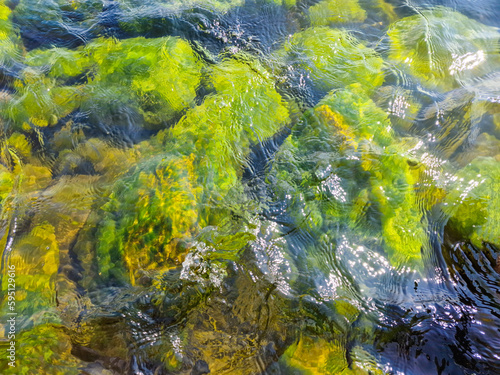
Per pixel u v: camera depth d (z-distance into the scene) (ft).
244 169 3.92
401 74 4.29
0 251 3.67
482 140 3.86
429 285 3.42
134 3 4.99
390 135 3.95
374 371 3.20
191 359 3.31
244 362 3.30
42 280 3.57
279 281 3.48
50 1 5.02
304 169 3.86
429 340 3.26
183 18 4.76
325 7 4.85
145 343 3.35
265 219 3.69
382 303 3.37
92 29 4.80
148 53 4.53
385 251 3.54
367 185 3.76
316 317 3.37
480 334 3.23
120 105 4.29
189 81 4.35
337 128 4.01
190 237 3.60
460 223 3.55
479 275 3.41
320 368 3.24
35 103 4.34
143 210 3.70
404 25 4.63
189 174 3.86
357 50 4.49
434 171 3.76
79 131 4.20
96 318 3.42
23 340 3.34
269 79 4.33
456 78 4.25
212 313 3.43
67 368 3.28
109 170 4.00
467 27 4.59
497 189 3.59
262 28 4.72
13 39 4.72
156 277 3.52
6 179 3.99
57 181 3.99
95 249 3.66
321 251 3.57
